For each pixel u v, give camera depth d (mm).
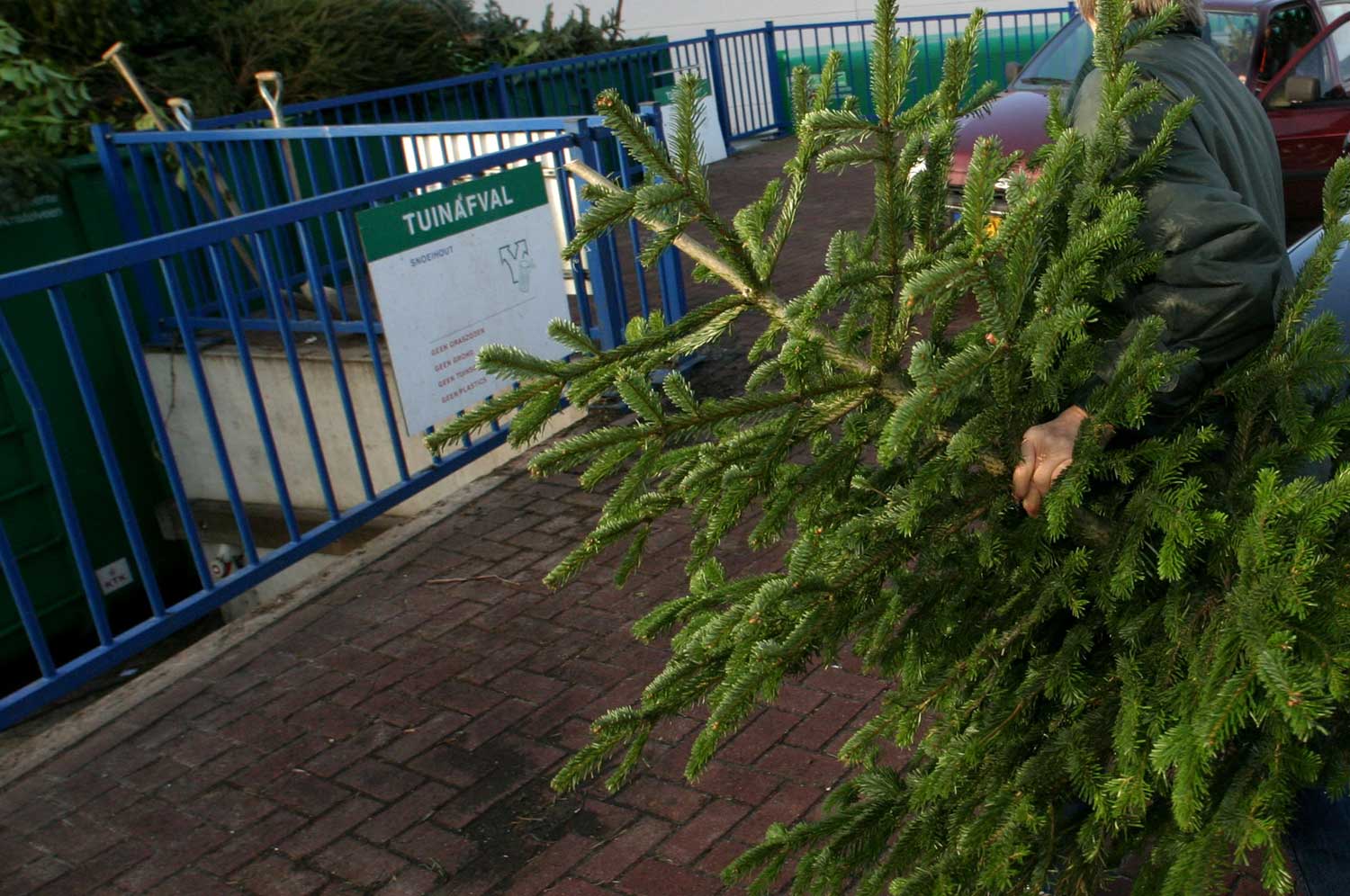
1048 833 1906
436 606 4680
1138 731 1759
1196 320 1867
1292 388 1854
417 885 3215
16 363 4102
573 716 3877
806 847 2244
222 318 7633
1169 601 1829
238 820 3545
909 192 2096
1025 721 1988
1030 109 7480
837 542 1948
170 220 8422
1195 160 1891
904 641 2057
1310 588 1646
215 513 7996
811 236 9812
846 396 2037
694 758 1867
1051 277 1791
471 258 5613
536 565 4914
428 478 5684
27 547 7562
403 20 11156
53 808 3688
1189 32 2145
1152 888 1882
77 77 9133
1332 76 8367
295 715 4051
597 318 6902
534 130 6375
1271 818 1596
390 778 3668
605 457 1933
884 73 1925
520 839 3344
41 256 7652
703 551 2027
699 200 1880
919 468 2102
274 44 9945
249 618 4742
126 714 4148
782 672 1886
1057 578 1910
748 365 6625
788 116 15625
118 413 7938
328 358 7133
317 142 9445
